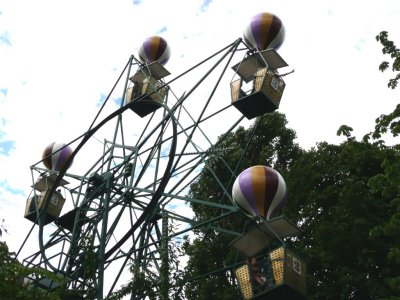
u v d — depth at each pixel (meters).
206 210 28.16
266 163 29.59
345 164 25.91
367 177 25.08
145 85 24.08
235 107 21.61
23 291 14.62
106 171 22.73
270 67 22.47
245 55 22.75
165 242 19.59
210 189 28.80
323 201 24.95
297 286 17.19
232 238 26.14
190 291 24.34
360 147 25.80
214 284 24.33
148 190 21.20
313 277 22.39
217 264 25.59
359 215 23.20
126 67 25.48
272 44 22.91
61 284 15.64
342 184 25.22
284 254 17.34
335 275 22.58
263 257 19.53
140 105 23.92
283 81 21.83
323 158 26.52
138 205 22.14
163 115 23.50
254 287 17.50
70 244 21.16
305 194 25.78
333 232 22.91
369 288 21.25
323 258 22.70
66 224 23.06
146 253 21.20
